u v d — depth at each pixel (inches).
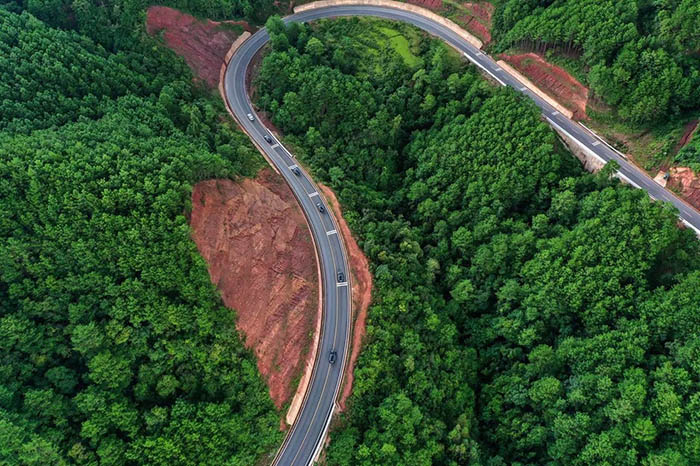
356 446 3686.0
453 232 4916.3
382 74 5802.2
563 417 3769.7
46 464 3016.7
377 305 4205.2
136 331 3558.1
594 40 4881.9
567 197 4456.2
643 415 3496.6
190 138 4611.2
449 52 5930.1
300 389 3998.5
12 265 3457.2
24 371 3277.6
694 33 4507.9
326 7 6653.5
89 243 3575.3
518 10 5536.4
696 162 4372.5
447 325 4407.0
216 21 6127.0
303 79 5452.8
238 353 3855.8
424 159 5265.8
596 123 5078.7
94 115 4446.4
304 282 4370.1
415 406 3841.0
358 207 5022.1
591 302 4114.2
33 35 4512.8
